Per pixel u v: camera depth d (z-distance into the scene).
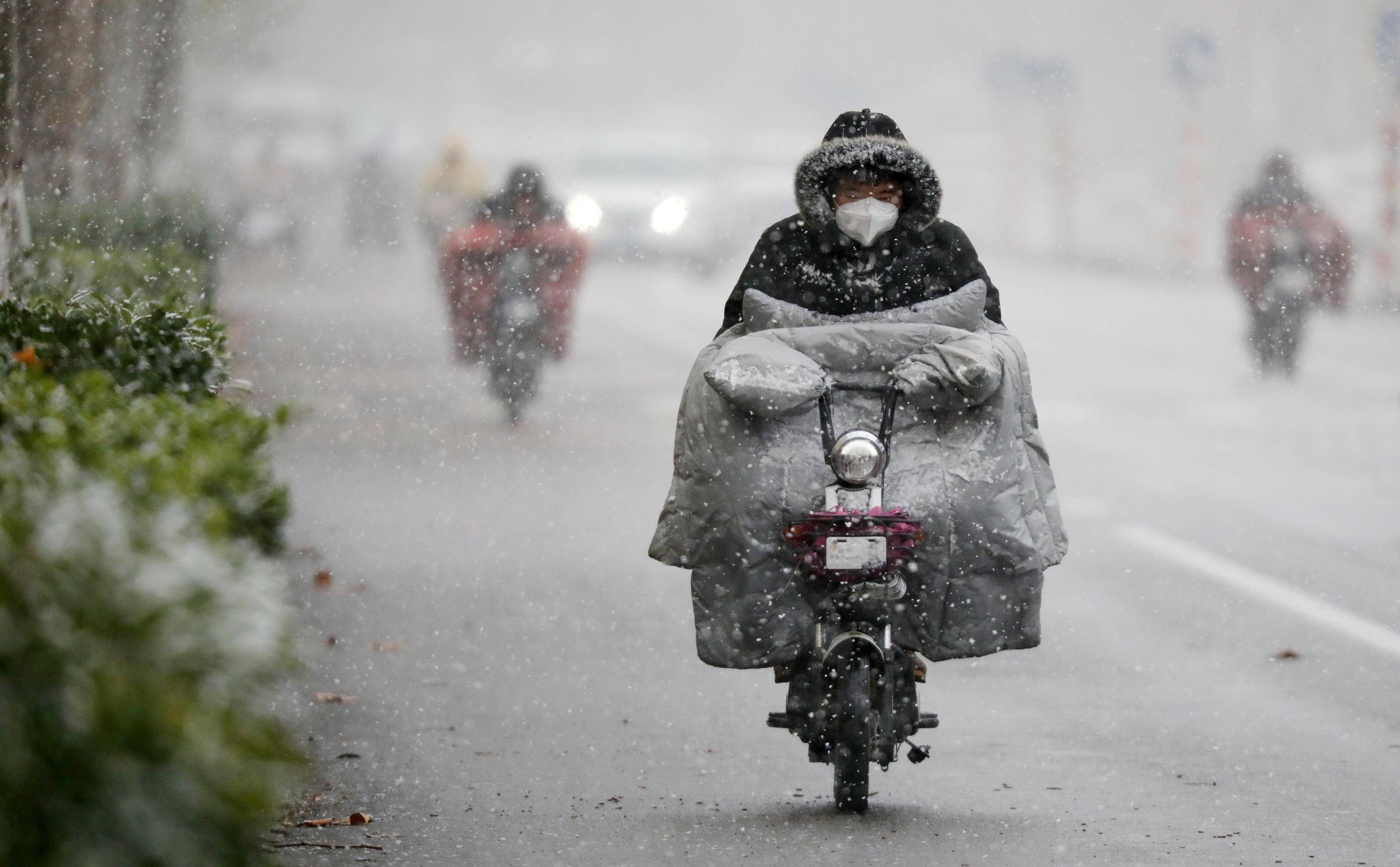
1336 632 30.77
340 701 25.59
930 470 19.70
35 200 63.00
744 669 20.39
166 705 9.12
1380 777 22.16
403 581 34.31
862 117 21.73
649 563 36.59
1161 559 37.03
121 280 37.34
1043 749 23.61
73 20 64.81
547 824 19.83
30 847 8.95
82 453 12.55
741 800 20.97
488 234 56.47
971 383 19.28
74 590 9.45
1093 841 19.22
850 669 19.25
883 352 20.06
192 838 9.24
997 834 19.47
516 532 39.41
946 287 21.09
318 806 20.45
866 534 18.91
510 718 24.92
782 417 19.66
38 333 19.94
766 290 21.03
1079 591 34.22
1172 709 25.83
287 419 16.80
